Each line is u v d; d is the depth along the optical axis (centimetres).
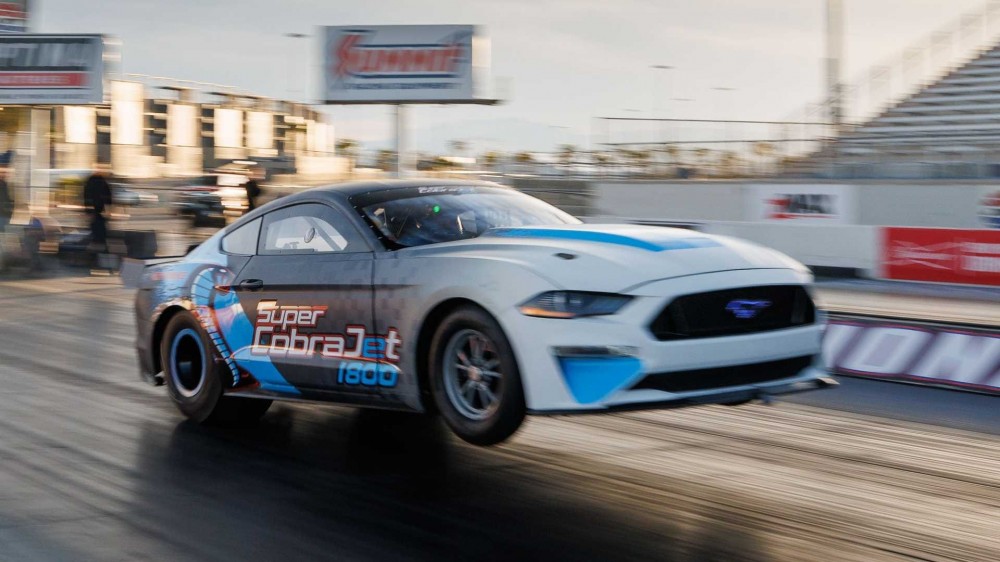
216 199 2620
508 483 430
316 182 3083
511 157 2550
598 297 390
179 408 559
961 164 1884
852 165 2027
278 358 497
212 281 540
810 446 500
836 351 737
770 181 2106
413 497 410
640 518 382
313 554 341
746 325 409
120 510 392
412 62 2516
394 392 449
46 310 1111
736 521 378
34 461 469
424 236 471
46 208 1889
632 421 554
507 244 438
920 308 1166
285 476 443
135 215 2956
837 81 2305
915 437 522
